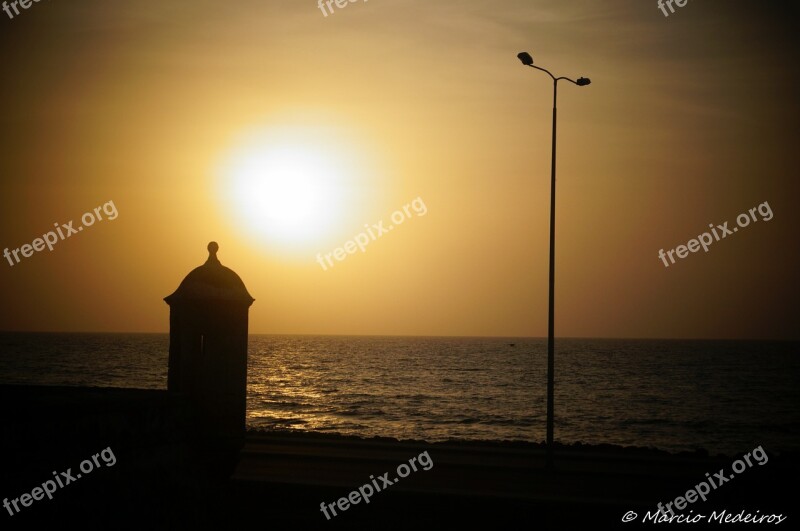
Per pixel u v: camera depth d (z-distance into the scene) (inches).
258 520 486.0
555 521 499.8
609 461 740.7
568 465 705.0
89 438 324.8
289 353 7455.7
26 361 4790.8
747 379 4261.8
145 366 4311.0
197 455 415.5
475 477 634.8
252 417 2169.0
